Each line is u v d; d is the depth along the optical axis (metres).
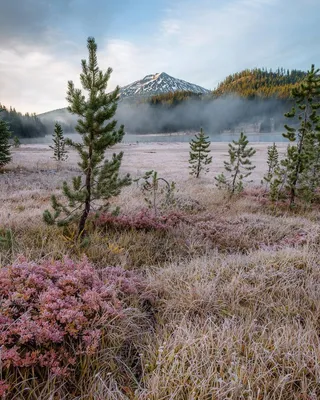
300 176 10.61
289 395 2.20
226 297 3.63
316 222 8.51
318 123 9.72
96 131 5.27
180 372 2.23
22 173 17.64
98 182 5.58
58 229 5.94
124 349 2.77
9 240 4.64
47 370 2.20
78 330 2.56
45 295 2.84
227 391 2.01
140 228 6.70
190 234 6.68
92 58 5.07
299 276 4.24
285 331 2.77
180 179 18.67
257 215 9.06
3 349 2.18
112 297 3.13
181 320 3.05
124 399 2.10
